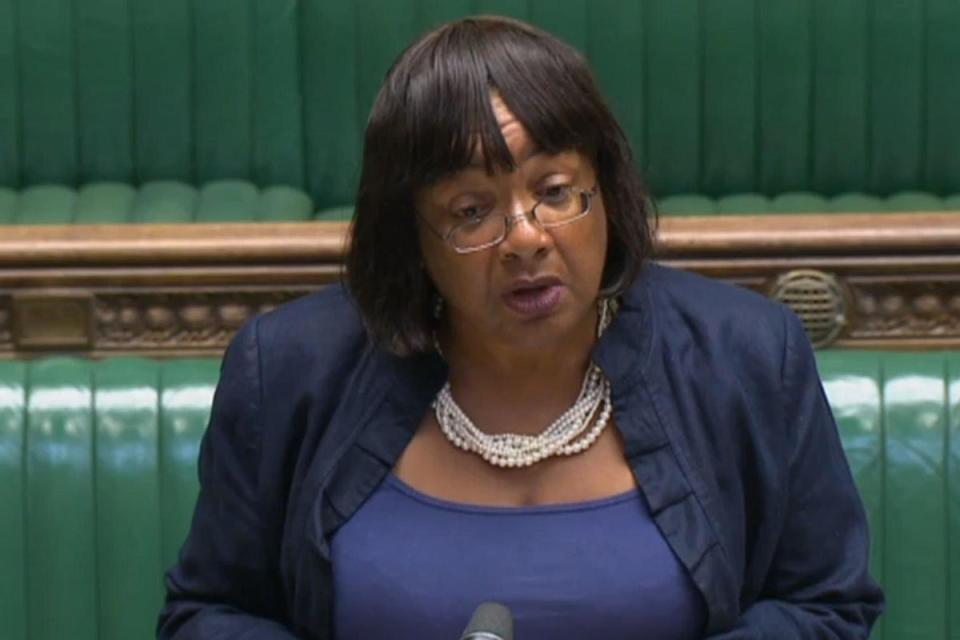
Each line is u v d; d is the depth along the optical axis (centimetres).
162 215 994
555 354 508
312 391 520
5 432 782
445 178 469
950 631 770
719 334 516
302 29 1057
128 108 1061
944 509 768
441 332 517
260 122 1060
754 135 1059
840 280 798
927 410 775
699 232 796
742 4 1048
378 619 497
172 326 816
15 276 808
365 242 495
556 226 471
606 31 1055
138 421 786
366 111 1059
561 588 489
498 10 1057
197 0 1054
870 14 1048
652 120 1060
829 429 529
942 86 1051
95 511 780
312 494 509
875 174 1061
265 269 810
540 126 465
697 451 504
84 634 779
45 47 1055
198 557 542
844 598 525
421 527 502
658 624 492
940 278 796
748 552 522
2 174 1062
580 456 507
